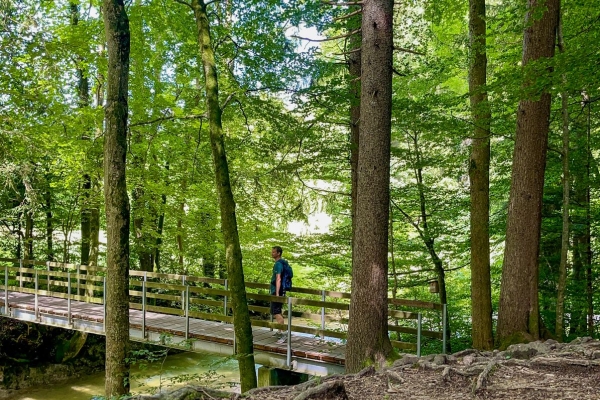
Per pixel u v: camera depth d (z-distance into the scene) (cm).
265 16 858
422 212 1020
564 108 748
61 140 980
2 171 952
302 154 963
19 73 883
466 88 1171
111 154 565
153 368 1229
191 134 1061
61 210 1523
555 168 931
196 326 875
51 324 1045
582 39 688
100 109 946
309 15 848
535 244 663
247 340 620
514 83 625
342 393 339
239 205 1159
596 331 920
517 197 671
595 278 939
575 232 954
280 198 1209
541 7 600
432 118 836
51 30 978
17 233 1499
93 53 942
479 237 769
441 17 973
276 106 896
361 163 570
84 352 1293
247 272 1375
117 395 519
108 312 570
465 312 1103
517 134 683
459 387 362
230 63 908
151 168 1187
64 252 1559
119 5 568
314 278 1202
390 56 571
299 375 745
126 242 575
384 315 555
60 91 1070
